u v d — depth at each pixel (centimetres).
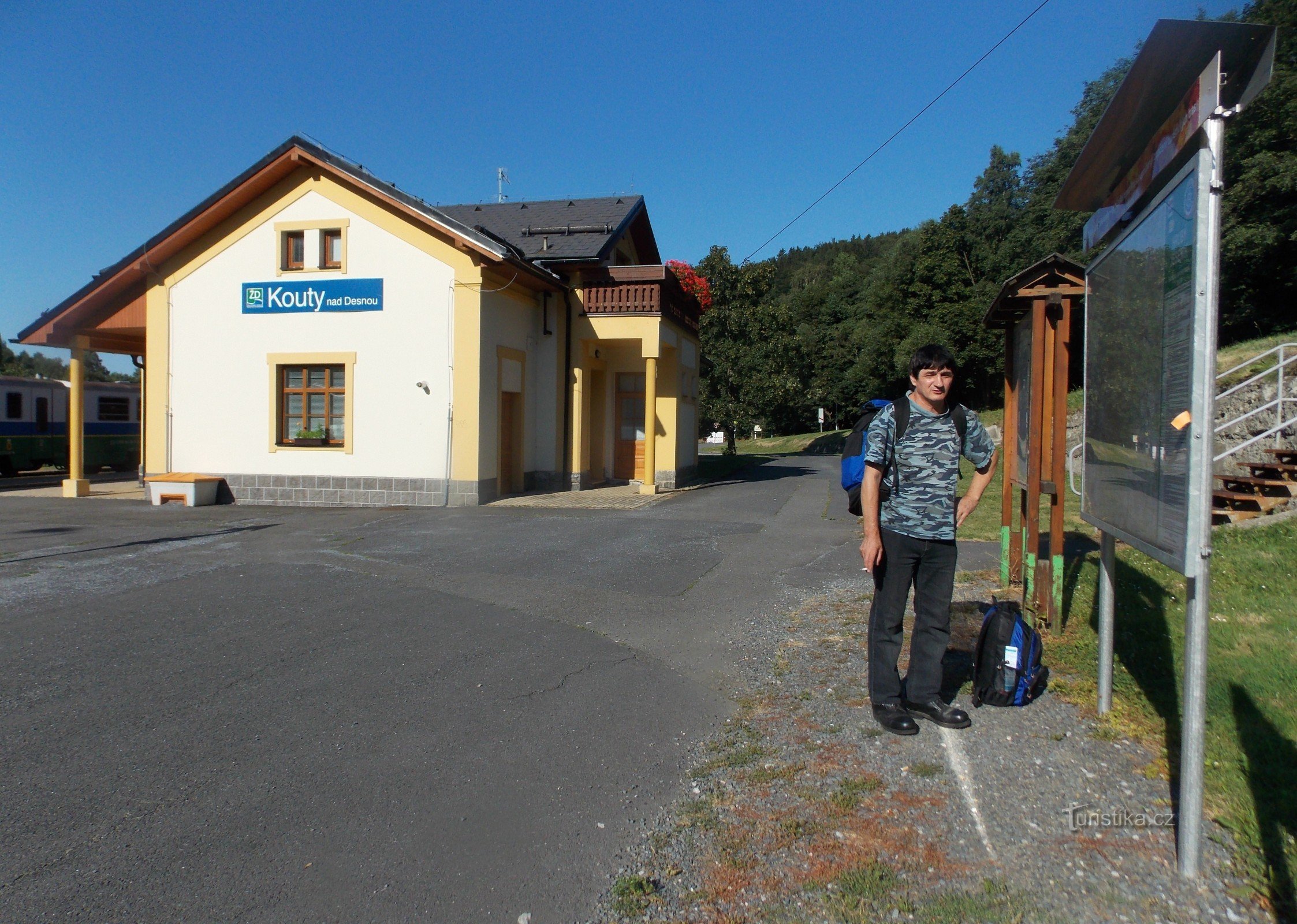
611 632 643
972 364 4038
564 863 321
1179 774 358
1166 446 295
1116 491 372
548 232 1912
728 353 3288
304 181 1560
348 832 346
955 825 334
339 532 1167
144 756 421
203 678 538
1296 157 2184
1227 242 2280
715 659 574
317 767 409
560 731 453
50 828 350
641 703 493
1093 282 425
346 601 747
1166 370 295
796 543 1036
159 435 1630
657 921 282
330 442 1577
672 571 866
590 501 1555
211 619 685
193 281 1611
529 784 389
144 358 1900
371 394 1541
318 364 1566
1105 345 395
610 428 1948
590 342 1828
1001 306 652
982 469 431
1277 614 559
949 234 4175
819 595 750
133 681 532
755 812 355
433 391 1515
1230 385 1323
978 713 443
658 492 1747
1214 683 439
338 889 304
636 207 2020
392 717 473
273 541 1091
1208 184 255
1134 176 370
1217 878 287
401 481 1529
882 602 432
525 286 1677
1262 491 900
